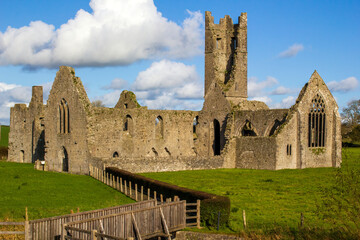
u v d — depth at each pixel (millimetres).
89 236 26391
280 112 70562
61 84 71562
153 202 33000
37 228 26672
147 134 75375
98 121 69000
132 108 77312
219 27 83188
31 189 48938
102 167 59094
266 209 38031
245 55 81062
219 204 32688
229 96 77938
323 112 73438
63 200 42438
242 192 46219
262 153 68125
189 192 36750
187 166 66562
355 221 28516
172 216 31469
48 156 74875
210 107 80188
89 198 43562
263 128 71750
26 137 90438
